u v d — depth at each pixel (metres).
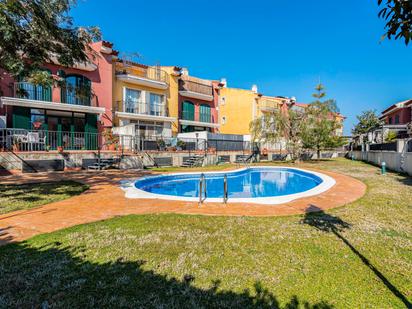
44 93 17.06
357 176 12.91
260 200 7.45
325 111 21.30
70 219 5.35
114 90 20.69
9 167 12.12
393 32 2.14
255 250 3.80
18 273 3.03
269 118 21.70
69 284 2.82
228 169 16.69
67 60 7.82
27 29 6.68
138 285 2.83
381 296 2.71
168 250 3.76
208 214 5.86
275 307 2.51
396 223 5.18
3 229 4.63
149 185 11.96
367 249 3.87
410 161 12.86
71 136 18.08
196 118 28.28
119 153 16.05
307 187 13.19
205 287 2.83
